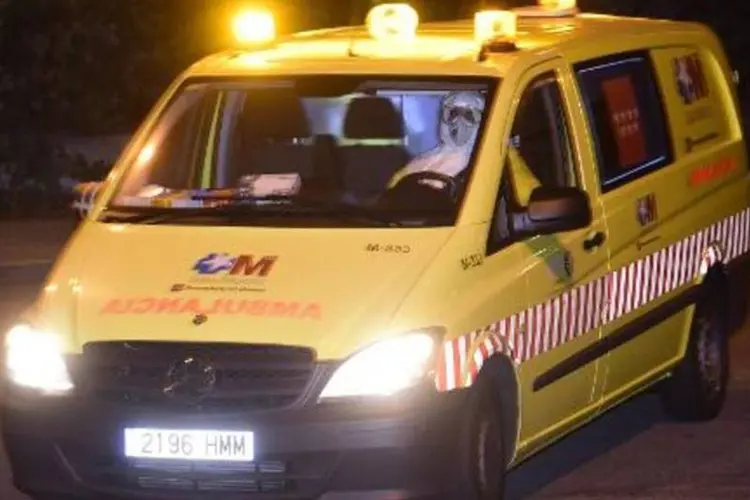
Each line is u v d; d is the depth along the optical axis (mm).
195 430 8336
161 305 8609
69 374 8594
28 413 8641
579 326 9859
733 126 12375
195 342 8398
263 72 10078
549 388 9555
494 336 8891
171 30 28734
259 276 8727
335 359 8281
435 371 8398
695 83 11898
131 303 8680
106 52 27797
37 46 26688
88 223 9531
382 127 9695
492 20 10211
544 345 9461
